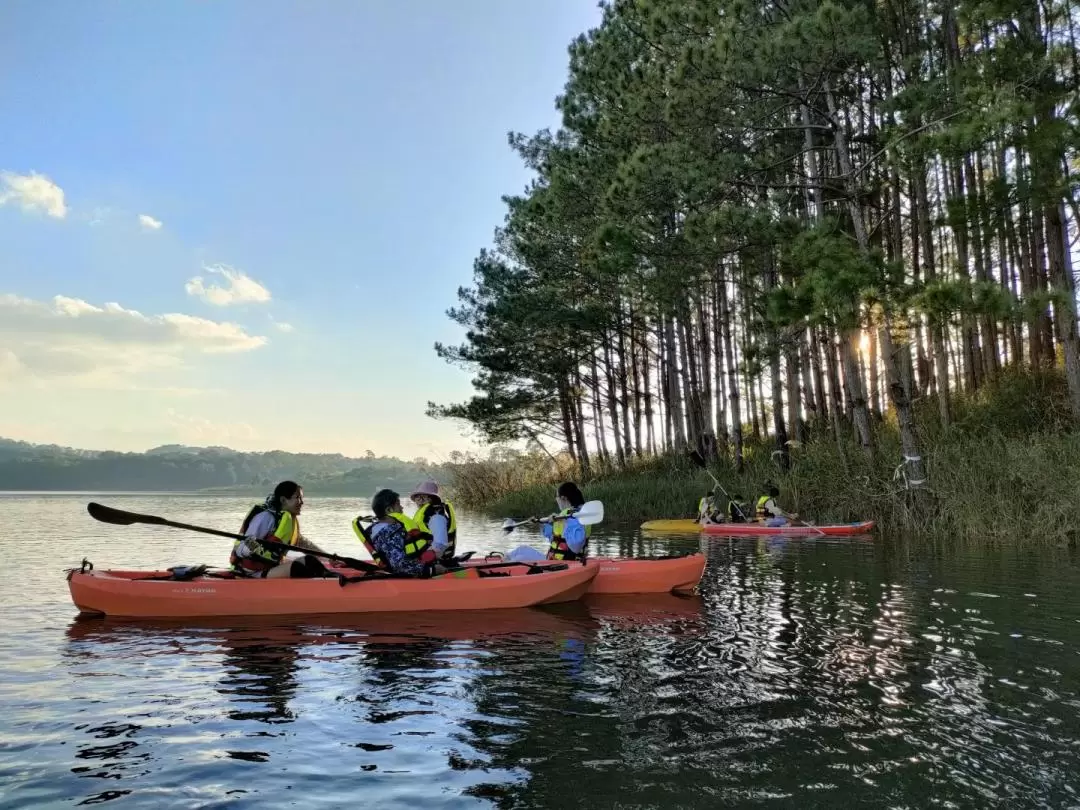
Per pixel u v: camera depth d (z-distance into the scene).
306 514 35.09
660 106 14.08
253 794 3.46
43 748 4.00
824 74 13.00
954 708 4.56
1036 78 13.19
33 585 9.59
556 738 4.14
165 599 7.31
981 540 12.93
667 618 7.32
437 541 7.99
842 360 18.70
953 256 16.97
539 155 24.70
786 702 4.70
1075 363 14.88
